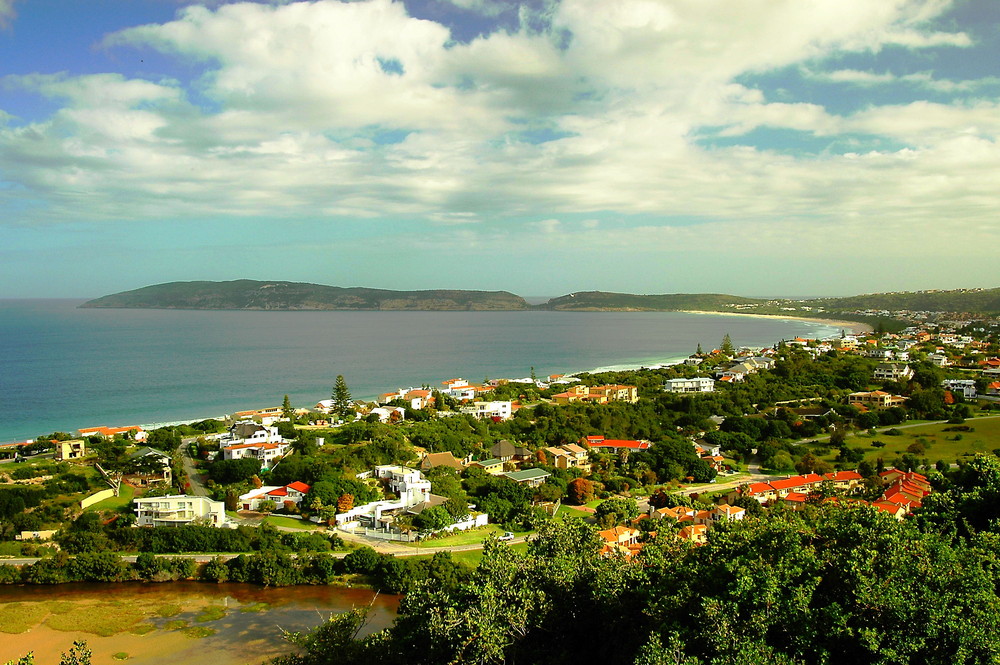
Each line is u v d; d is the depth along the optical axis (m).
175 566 78.06
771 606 28.12
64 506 89.75
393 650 39.03
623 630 33.50
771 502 96.56
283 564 77.38
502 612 34.00
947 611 26.30
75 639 63.34
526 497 101.56
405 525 88.50
